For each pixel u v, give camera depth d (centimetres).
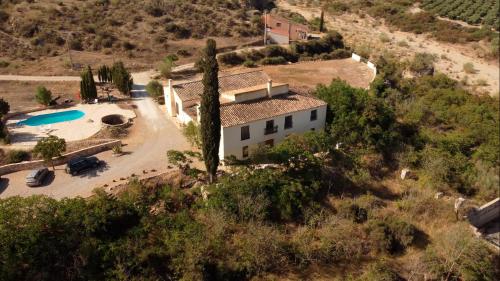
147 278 2711
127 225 3098
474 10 13338
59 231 2830
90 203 3130
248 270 2916
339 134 4569
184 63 7681
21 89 6250
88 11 9081
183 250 2883
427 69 8694
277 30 9119
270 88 4569
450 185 4369
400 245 3409
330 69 7606
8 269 2575
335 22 12306
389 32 11862
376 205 3788
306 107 4506
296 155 3862
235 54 7894
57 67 7056
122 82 5922
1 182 3859
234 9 10719
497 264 3512
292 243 3191
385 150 4619
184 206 3497
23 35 7906
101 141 4591
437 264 3147
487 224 4316
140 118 5297
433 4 14000
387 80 7025
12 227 2712
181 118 5072
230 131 4059
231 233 3216
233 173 3759
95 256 2756
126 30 8619
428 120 5991
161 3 9844
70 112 5422
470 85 8469
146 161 4191
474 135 5575
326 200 3747
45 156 3953
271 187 3550
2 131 4525
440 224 3756
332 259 3161
